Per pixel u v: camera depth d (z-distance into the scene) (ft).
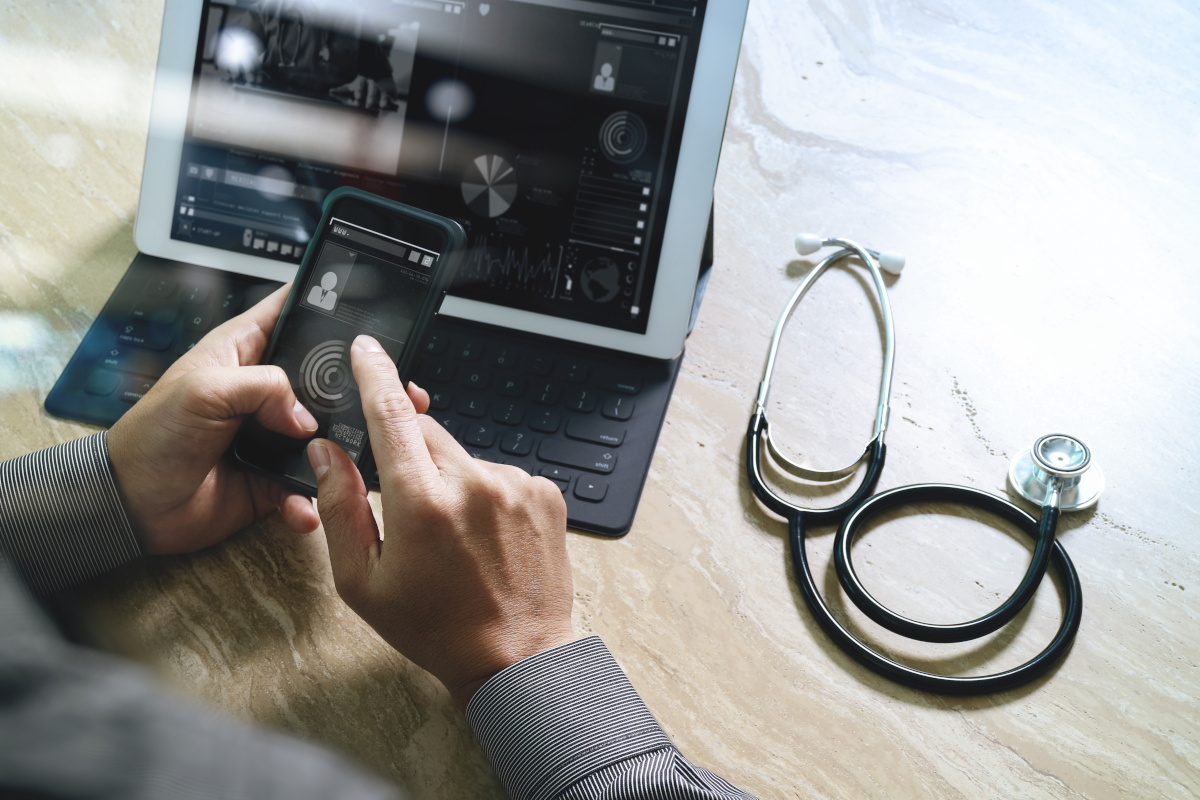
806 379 2.62
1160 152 3.14
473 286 2.61
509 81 2.54
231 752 0.54
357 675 2.00
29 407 2.38
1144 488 2.43
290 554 2.18
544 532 1.90
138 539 2.01
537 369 2.55
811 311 2.76
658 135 2.52
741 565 2.26
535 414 2.47
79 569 1.97
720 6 2.47
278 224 2.64
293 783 0.56
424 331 2.08
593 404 2.50
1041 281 2.83
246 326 2.17
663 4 2.49
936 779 1.94
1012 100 3.26
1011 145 3.14
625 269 2.56
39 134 2.95
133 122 3.03
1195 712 2.06
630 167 2.53
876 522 2.36
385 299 2.12
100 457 1.93
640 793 1.58
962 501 2.37
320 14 2.56
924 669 2.11
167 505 2.00
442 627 1.78
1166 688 2.09
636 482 2.37
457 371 2.54
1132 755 1.99
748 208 2.99
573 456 2.40
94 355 2.47
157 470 1.93
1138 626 2.19
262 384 1.95
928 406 2.58
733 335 2.70
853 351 2.68
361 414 2.11
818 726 2.01
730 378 2.61
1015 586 2.27
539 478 1.97
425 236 2.13
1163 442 2.51
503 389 2.51
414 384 2.42
